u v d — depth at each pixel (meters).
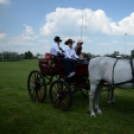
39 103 7.21
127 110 6.44
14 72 17.83
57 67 6.56
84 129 4.96
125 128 5.00
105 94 8.88
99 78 5.68
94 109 6.52
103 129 4.95
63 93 6.23
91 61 5.83
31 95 7.68
